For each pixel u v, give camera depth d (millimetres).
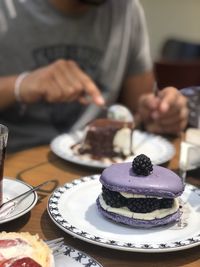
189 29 3166
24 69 1657
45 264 605
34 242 651
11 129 1644
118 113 1318
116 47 1745
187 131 1261
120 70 1773
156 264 696
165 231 758
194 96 1430
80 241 746
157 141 1262
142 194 753
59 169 1068
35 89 1425
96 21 1695
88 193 879
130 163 824
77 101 1603
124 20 1757
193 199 868
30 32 1637
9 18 1627
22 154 1158
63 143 1227
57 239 696
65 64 1428
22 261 604
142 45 1840
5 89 1477
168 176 786
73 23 1652
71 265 635
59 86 1383
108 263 692
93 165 1053
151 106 1444
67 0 1593
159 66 1388
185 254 722
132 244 703
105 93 1746
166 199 768
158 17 3201
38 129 1654
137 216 759
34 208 853
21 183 904
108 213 776
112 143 1169
